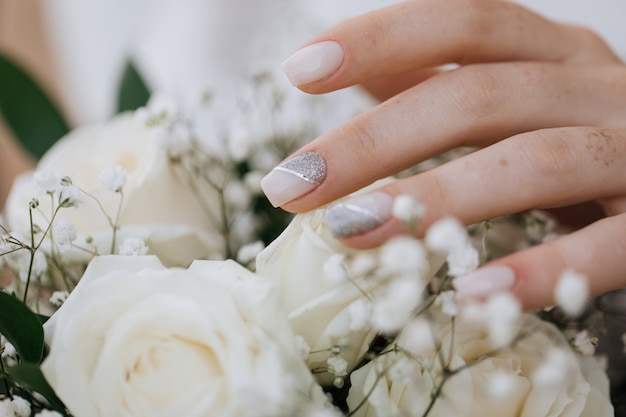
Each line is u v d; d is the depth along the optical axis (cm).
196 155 23
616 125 21
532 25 22
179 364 15
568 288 15
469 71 20
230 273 16
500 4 22
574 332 19
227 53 39
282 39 38
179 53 40
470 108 20
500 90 20
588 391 17
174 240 20
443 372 16
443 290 18
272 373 14
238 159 24
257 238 25
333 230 17
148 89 27
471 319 16
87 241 18
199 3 39
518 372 17
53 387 15
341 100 32
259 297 15
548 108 20
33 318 15
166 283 15
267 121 29
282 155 27
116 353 15
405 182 18
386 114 19
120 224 20
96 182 21
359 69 20
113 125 23
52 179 18
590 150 19
